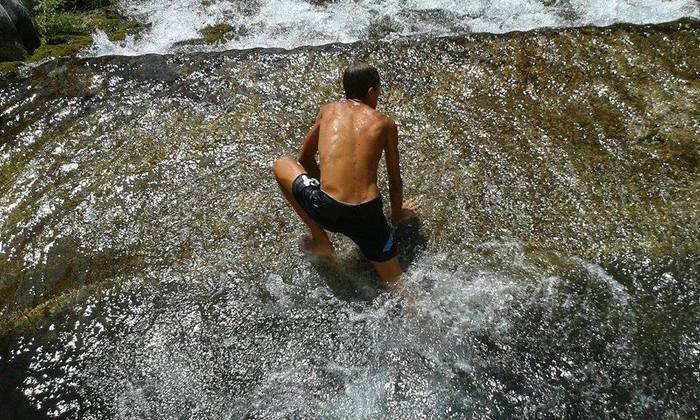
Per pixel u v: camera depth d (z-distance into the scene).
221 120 4.14
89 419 2.68
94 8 5.64
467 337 2.86
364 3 5.35
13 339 3.02
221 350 2.89
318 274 3.16
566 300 2.98
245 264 3.25
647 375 2.68
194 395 2.73
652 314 2.90
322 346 2.87
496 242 3.26
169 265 3.29
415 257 3.21
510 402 2.62
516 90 4.18
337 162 2.92
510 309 2.95
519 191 3.51
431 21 5.06
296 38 5.01
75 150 4.02
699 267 3.08
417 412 2.61
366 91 3.06
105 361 2.89
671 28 4.51
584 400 2.61
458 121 3.97
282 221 3.45
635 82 4.15
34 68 4.74
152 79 4.52
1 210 3.66
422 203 3.48
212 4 5.52
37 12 5.44
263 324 2.97
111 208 3.62
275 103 4.24
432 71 4.35
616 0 5.05
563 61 4.33
